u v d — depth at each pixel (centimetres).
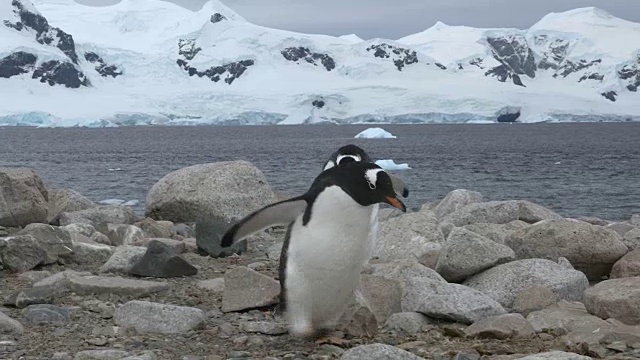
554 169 4009
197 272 719
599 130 12962
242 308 634
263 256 787
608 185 3092
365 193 554
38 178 880
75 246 745
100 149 6625
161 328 599
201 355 567
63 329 599
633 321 612
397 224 773
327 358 560
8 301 643
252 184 907
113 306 637
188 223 915
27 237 722
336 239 561
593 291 630
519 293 657
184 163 4603
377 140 9062
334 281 567
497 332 593
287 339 591
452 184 3123
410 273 674
